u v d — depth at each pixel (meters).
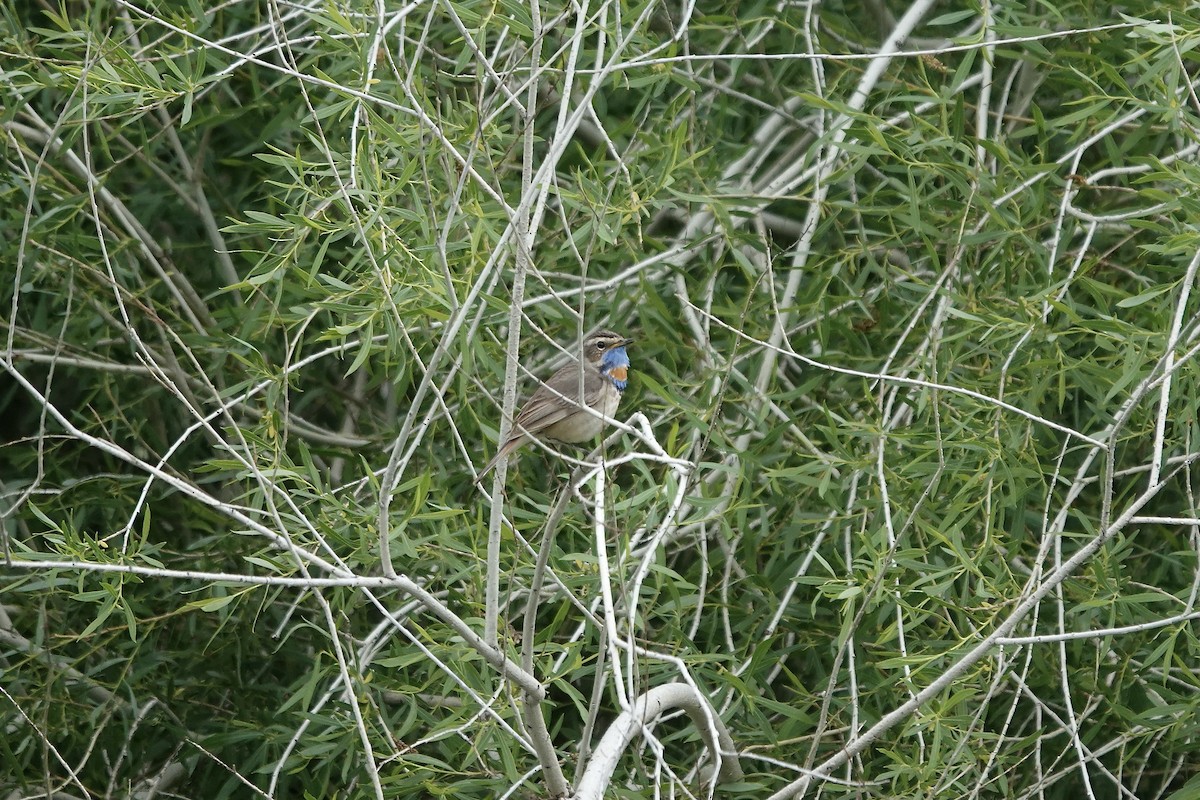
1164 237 11.70
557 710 13.94
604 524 8.80
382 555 8.80
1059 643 11.07
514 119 14.09
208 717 13.77
